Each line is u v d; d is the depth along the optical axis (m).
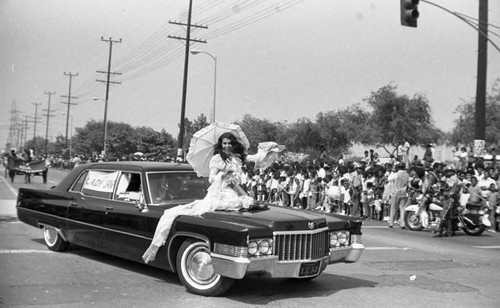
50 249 8.38
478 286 7.26
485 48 19.33
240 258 5.47
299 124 47.91
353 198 17.36
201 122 43.47
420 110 40.03
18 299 5.61
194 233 5.93
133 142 56.22
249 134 48.06
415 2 13.87
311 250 5.98
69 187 8.10
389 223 14.95
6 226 10.95
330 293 6.41
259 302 5.83
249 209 6.42
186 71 33.91
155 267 7.16
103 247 7.29
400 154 23.27
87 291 6.02
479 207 13.51
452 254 10.22
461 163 22.98
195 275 6.05
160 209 6.52
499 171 16.42
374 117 41.09
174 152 52.66
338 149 46.31
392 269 8.24
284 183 21.05
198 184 7.30
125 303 5.59
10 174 29.22
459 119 43.00
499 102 41.69
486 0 19.22
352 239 6.80
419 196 14.36
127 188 7.23
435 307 5.99
